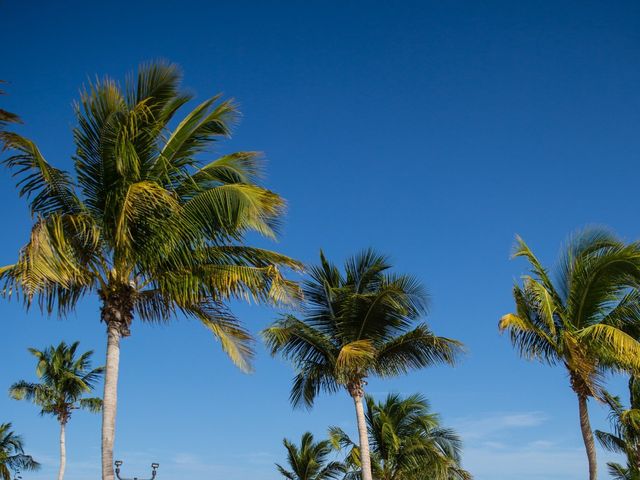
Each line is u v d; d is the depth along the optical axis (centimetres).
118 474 1941
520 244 2020
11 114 1062
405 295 2125
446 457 3122
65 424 3903
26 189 1388
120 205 1383
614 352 1791
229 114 1502
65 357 3988
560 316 1931
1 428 4500
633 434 2245
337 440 3203
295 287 1479
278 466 3744
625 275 1852
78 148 1423
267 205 1412
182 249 1424
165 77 1467
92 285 1430
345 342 2223
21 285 1257
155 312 1512
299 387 2288
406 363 2278
